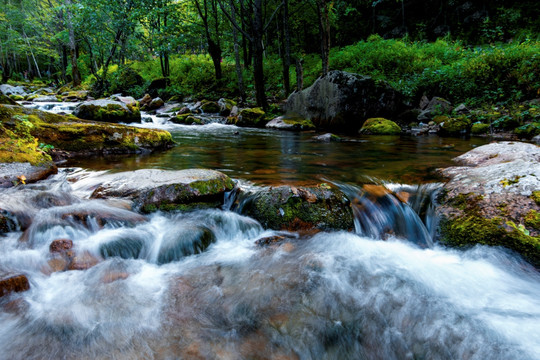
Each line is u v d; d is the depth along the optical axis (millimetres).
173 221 3418
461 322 2164
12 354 1793
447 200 3594
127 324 2064
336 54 17219
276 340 1984
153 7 18000
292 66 19953
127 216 3309
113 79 21812
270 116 14305
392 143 8109
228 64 23250
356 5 25922
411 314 2244
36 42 37750
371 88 11547
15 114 5645
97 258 2770
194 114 15016
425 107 12656
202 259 2961
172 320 2123
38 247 2842
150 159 5805
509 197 3152
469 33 21047
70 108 13719
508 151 4941
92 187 4070
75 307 2203
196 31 21484
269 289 2508
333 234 3391
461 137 9180
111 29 21094
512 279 2648
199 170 4172
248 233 3422
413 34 24531
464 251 3021
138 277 2633
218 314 2203
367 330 2098
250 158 5980
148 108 17656
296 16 21656
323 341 1994
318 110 12320
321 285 2568
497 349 1918
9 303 2158
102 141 6312
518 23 17938
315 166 5270
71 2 23219
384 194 3953
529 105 9836
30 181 4172
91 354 1812
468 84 11875
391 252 3156
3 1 36906
